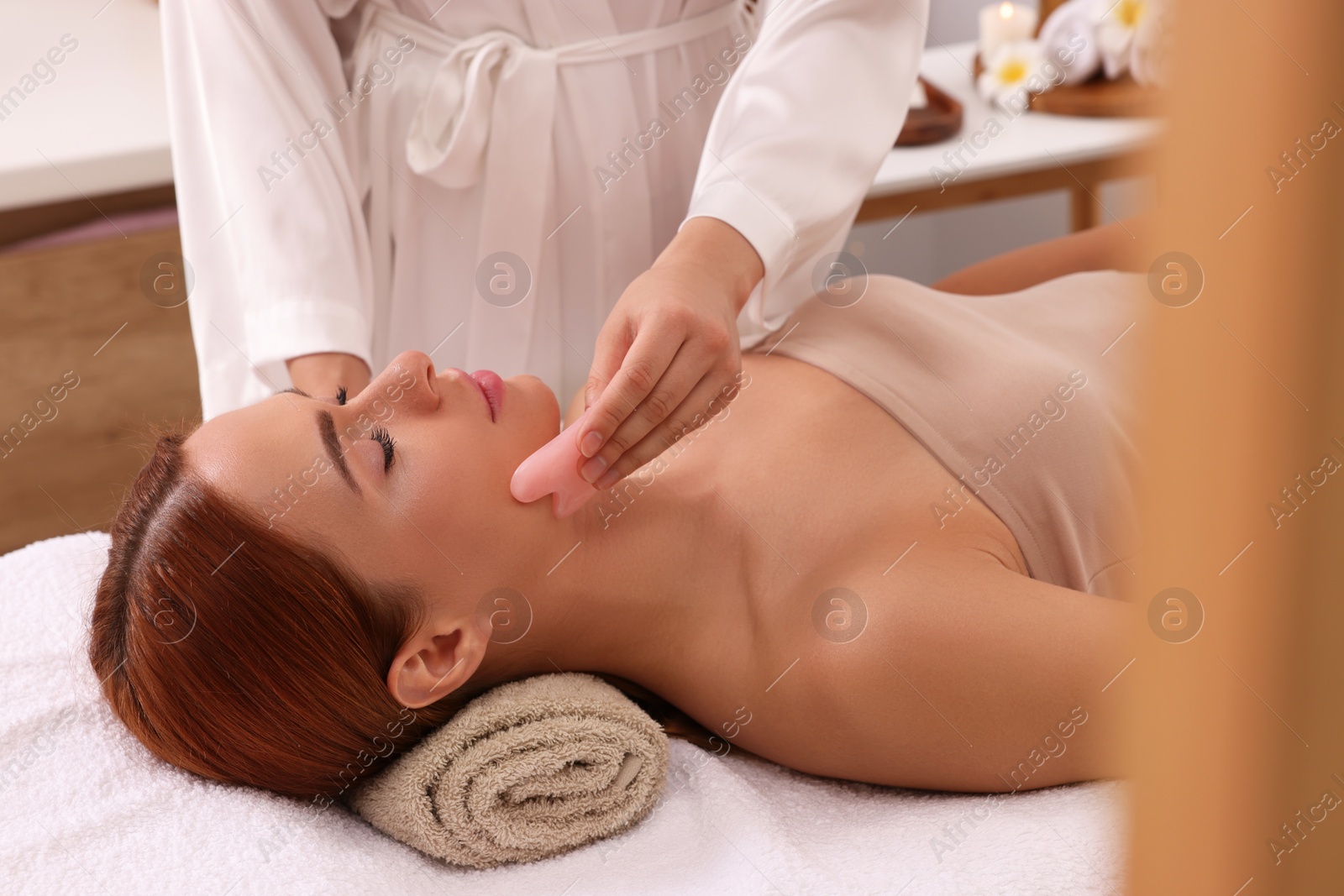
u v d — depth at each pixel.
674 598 0.88
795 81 0.98
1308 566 0.20
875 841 0.76
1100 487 0.96
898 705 0.80
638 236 1.18
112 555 0.81
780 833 0.76
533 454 0.80
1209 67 0.19
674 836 0.78
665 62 1.13
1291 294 0.19
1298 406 0.19
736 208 0.91
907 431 0.94
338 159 1.08
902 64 1.02
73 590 0.94
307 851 0.71
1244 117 0.19
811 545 0.87
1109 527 0.96
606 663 0.90
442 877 0.76
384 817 0.78
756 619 0.86
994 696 0.78
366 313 1.09
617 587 0.86
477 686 0.85
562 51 1.09
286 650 0.75
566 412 1.15
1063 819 0.74
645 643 0.89
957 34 2.27
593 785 0.77
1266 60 0.18
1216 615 0.21
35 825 0.72
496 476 0.83
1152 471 0.21
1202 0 0.19
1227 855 0.22
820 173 0.97
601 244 1.16
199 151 1.10
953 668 0.79
